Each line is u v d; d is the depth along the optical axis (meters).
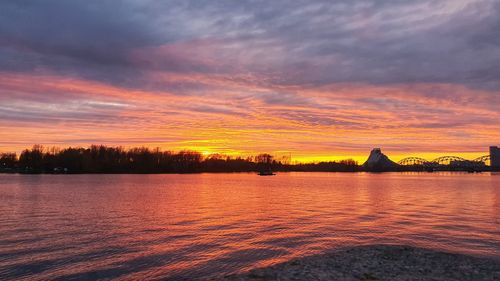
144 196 89.06
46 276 22.33
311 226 41.16
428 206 66.19
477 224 41.88
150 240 32.88
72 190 108.44
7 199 77.31
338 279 18.70
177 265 24.69
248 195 97.56
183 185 152.12
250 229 39.12
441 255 23.92
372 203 73.00
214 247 29.95
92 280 21.58
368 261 22.30
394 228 39.28
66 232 37.06
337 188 137.62
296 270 20.33
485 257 25.86
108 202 72.12
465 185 166.88
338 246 30.30
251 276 19.23
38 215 50.97
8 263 25.08
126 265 24.66
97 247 29.95
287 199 84.12
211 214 53.38
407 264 21.67
